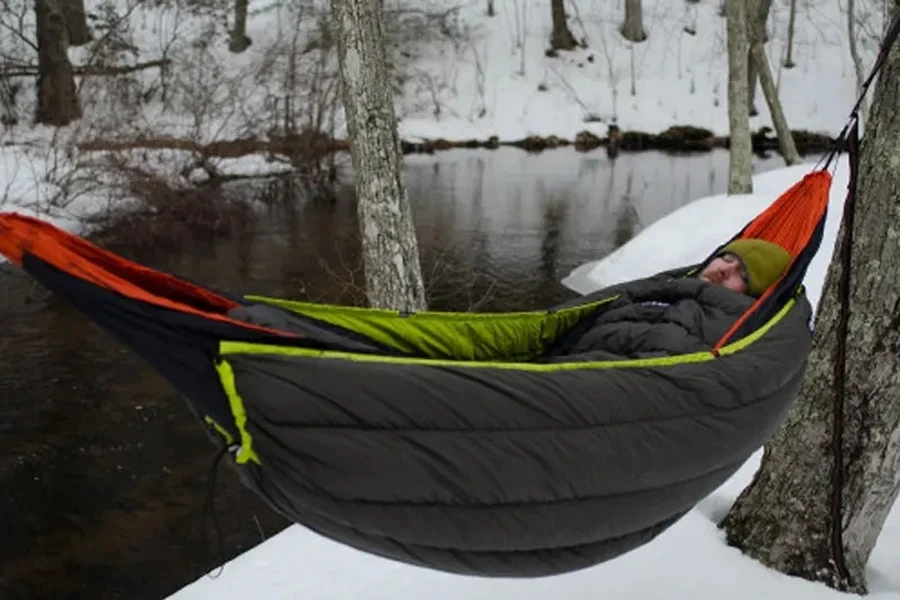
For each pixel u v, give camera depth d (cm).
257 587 377
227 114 1730
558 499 234
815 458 359
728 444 264
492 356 333
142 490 596
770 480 374
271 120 1678
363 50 550
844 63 2636
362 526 225
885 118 335
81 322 907
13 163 1380
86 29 2114
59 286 191
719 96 2569
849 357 349
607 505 244
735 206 1058
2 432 670
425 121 2409
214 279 1077
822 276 786
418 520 225
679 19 2788
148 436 669
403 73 2473
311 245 1259
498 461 224
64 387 750
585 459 233
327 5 2238
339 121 1756
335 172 1684
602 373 244
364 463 214
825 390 356
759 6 1568
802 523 364
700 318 317
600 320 340
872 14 2589
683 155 2305
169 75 1877
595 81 2584
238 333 207
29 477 609
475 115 2453
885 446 346
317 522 226
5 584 497
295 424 209
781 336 292
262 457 210
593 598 348
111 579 502
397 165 568
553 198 1653
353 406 212
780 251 356
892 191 334
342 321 296
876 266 340
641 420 243
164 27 2284
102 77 1847
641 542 274
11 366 790
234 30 2252
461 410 221
